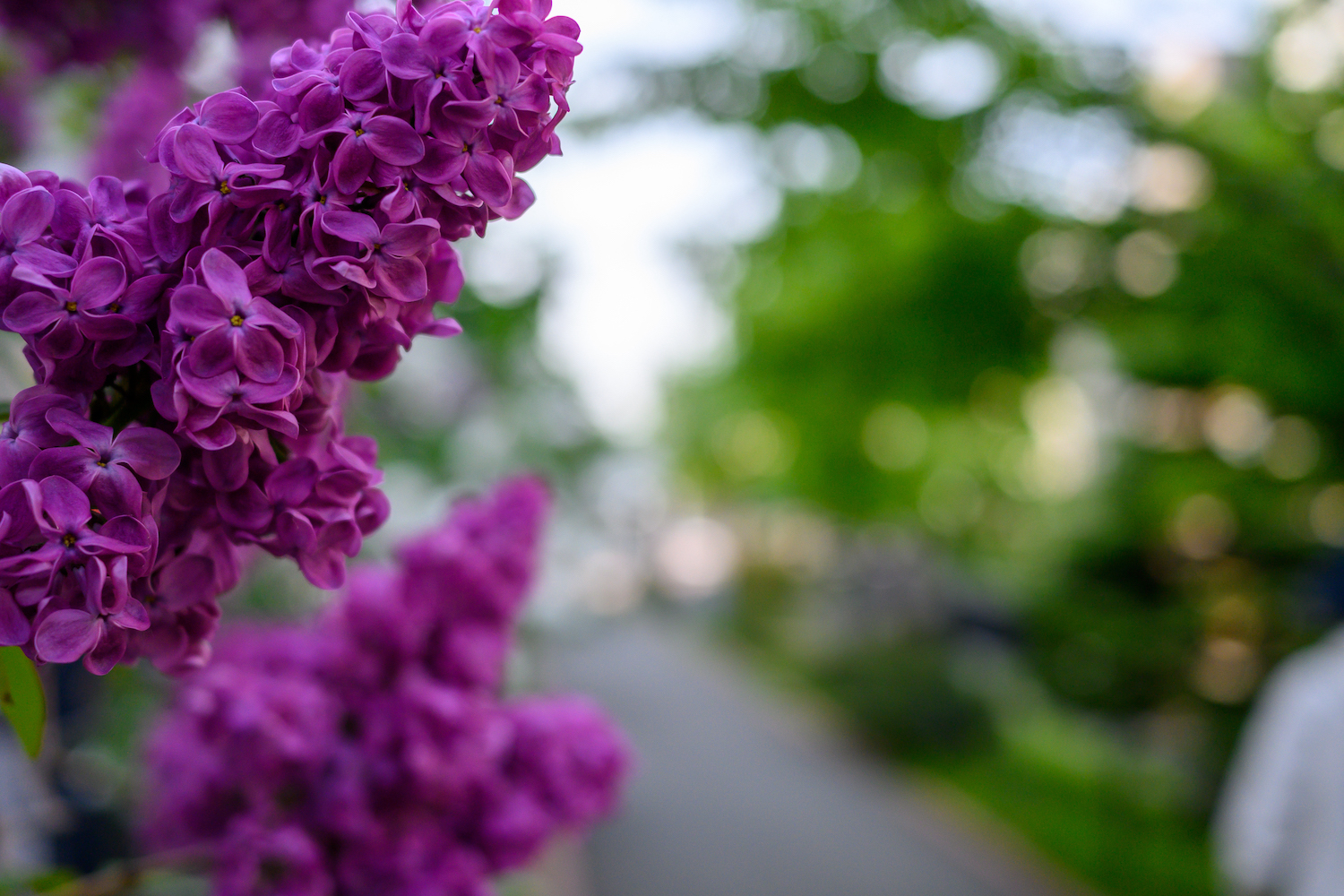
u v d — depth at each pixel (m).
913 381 6.73
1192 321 5.00
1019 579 13.57
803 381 7.91
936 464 10.10
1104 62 4.32
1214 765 7.11
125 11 1.30
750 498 19.31
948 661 10.27
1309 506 7.84
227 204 0.56
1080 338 6.20
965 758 8.88
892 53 4.42
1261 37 4.37
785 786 7.82
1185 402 7.50
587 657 12.52
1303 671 2.85
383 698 1.15
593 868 5.69
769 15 4.29
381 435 2.59
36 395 0.56
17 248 0.56
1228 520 8.77
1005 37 4.30
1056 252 5.45
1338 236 4.23
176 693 1.37
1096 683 9.95
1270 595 8.00
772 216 5.89
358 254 0.58
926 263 5.85
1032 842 6.67
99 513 0.55
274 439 0.66
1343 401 5.04
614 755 1.32
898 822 7.09
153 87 1.37
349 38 0.61
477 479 2.99
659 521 25.61
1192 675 8.99
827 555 22.52
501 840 1.18
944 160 4.91
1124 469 9.65
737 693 11.55
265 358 0.55
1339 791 2.58
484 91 0.60
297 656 1.24
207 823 1.23
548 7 0.63
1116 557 10.27
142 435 0.56
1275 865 2.75
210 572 0.66
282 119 0.58
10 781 1.80
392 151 0.57
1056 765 8.52
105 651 0.55
